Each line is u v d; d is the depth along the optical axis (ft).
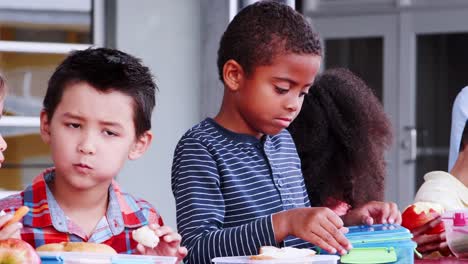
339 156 9.34
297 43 7.48
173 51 17.01
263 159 8.06
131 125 6.44
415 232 8.80
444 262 8.17
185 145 7.84
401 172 33.24
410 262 7.42
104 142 6.31
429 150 33.12
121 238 6.92
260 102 7.58
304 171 9.26
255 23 7.61
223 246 7.15
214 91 16.90
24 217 6.66
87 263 5.60
